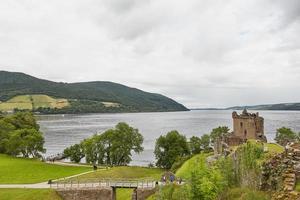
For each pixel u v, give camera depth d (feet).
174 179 232.94
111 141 423.23
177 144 422.82
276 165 132.26
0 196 236.84
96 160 425.69
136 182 257.14
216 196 151.84
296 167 124.98
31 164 357.00
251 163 144.87
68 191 245.86
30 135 465.47
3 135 497.05
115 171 325.62
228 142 306.35
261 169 135.13
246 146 154.71
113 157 421.59
